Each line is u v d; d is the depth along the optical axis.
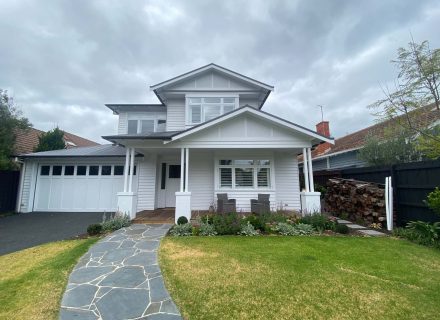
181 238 6.34
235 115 8.98
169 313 3.02
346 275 3.98
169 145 9.20
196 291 3.52
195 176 11.56
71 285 3.78
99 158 12.12
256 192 10.67
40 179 12.19
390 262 4.53
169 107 12.66
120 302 3.29
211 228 6.82
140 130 13.06
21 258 5.10
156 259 4.82
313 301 3.21
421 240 5.76
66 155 11.83
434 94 7.06
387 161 9.86
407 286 3.60
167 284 3.77
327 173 13.17
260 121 9.24
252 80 12.19
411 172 7.26
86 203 11.98
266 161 10.95
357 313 2.94
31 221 9.48
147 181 11.65
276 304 3.15
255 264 4.48
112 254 5.14
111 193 12.02
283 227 6.89
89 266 4.52
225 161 10.96
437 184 6.34
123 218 8.00
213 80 12.52
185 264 4.53
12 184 11.88
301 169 20.17
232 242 5.92
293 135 9.19
